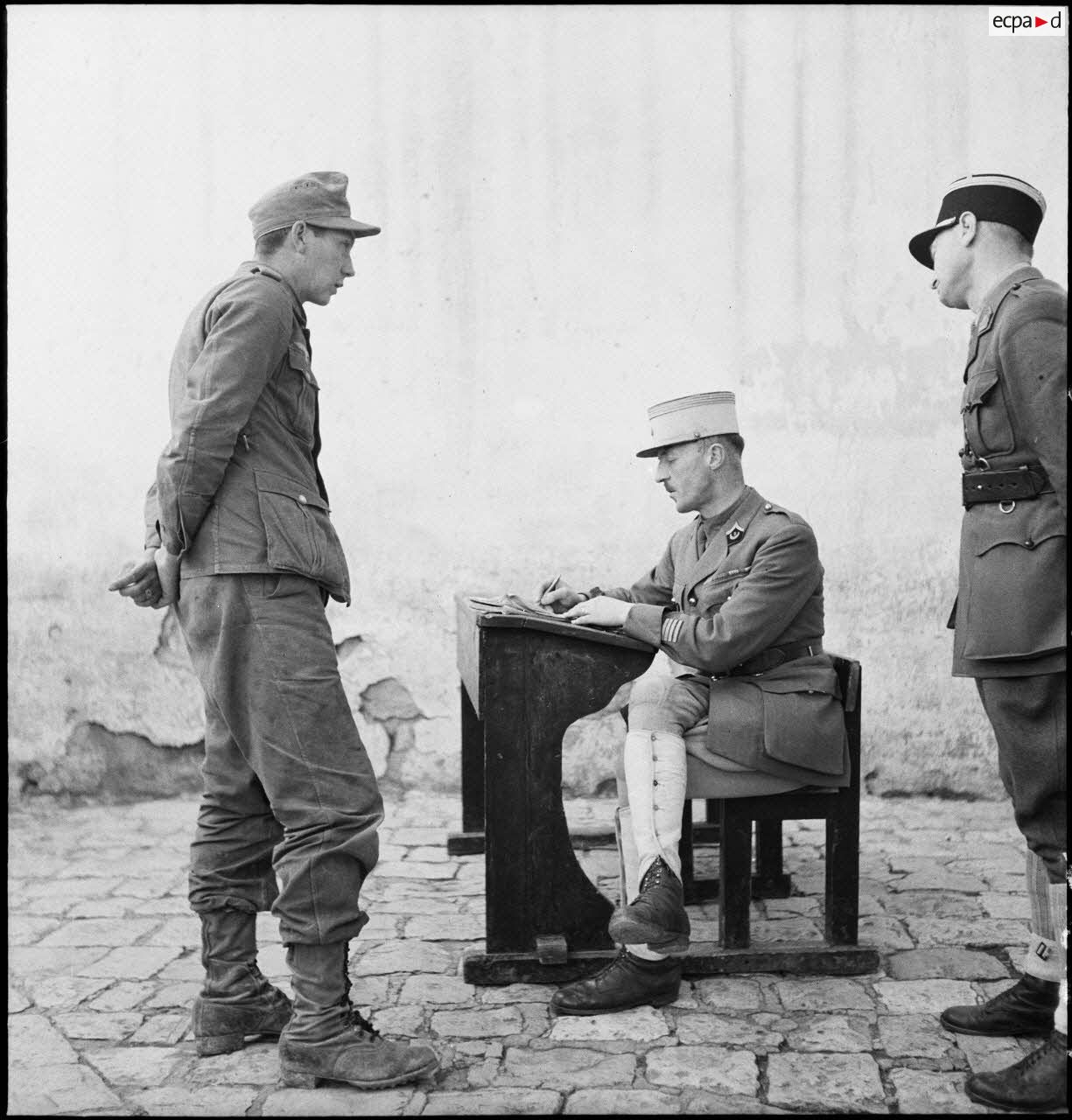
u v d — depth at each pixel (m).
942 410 4.63
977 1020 2.60
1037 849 2.48
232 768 2.57
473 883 3.75
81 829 4.45
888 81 4.63
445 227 4.73
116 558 4.76
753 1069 2.44
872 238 4.65
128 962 3.11
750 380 4.70
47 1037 2.66
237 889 2.60
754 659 2.99
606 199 4.71
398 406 4.75
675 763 2.83
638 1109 2.27
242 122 4.75
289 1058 2.40
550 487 4.73
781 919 3.37
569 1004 2.72
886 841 4.13
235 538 2.38
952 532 4.63
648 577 3.51
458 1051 2.54
